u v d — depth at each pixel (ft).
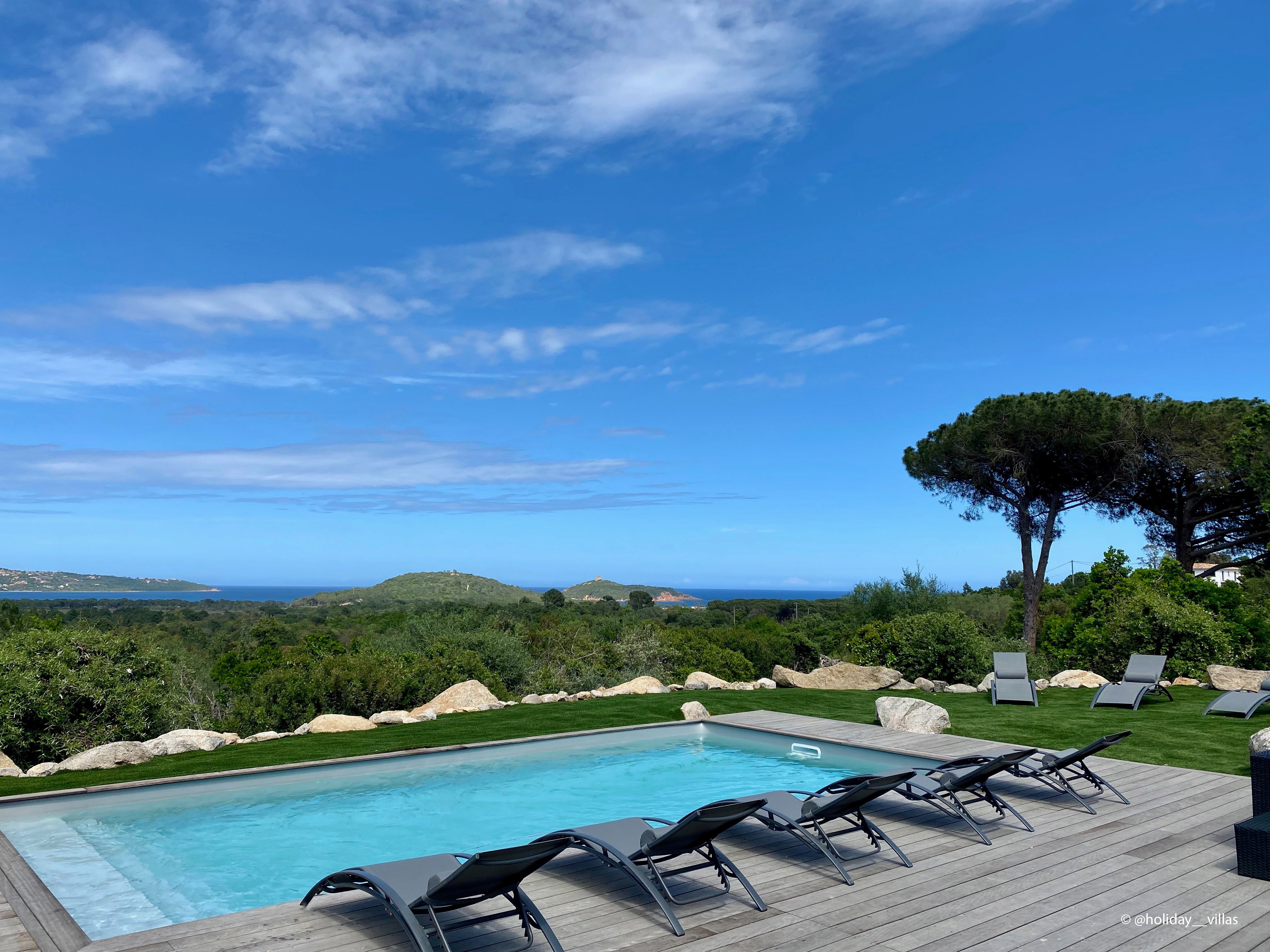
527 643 98.43
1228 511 73.36
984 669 57.47
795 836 20.80
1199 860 18.94
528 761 35.06
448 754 35.37
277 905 16.55
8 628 51.55
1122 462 71.41
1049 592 123.85
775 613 250.57
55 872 21.66
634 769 33.83
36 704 37.11
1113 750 32.58
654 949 14.16
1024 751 21.94
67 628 44.19
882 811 23.86
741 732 40.01
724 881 17.33
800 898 16.71
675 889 17.42
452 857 16.06
